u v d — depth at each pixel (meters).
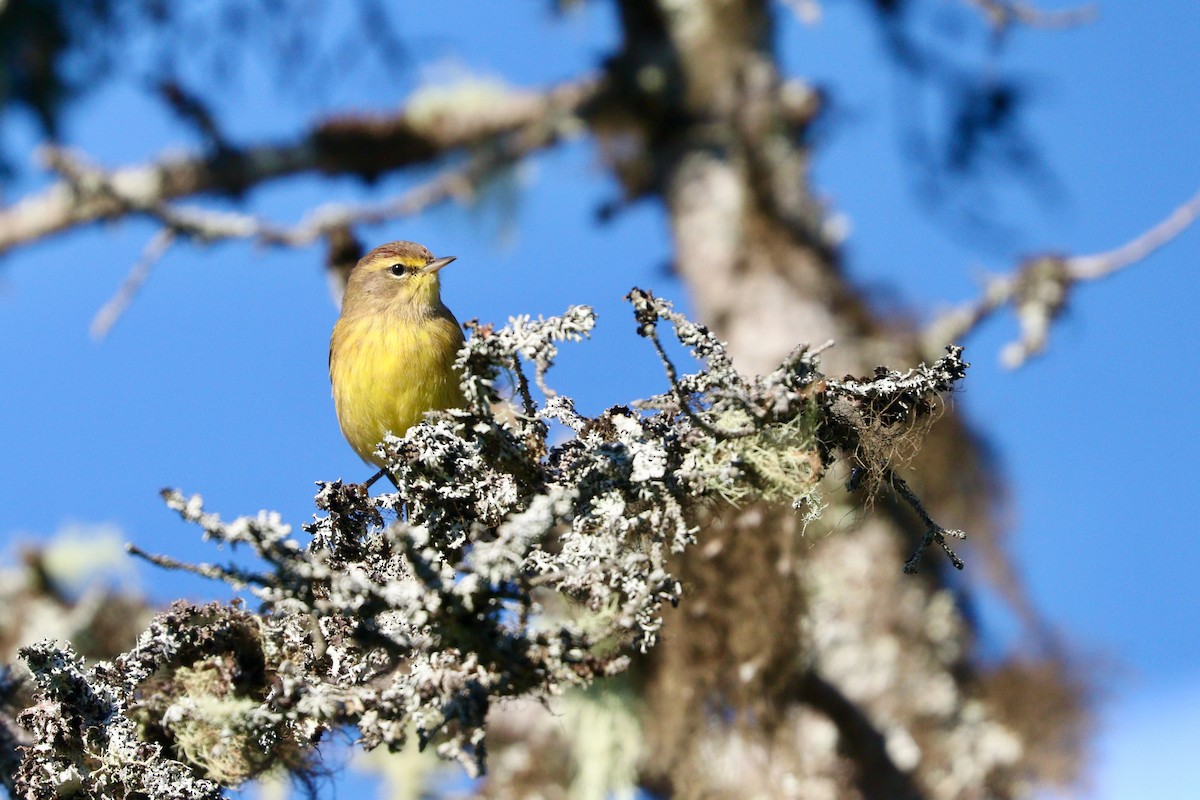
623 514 5.72
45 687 5.93
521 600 5.16
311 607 5.12
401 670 6.24
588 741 10.63
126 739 5.90
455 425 6.16
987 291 13.09
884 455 5.88
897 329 12.99
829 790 10.34
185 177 14.16
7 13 13.25
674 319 5.72
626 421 5.84
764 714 10.42
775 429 5.76
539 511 5.13
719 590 10.43
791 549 10.44
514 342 5.97
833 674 10.82
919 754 10.97
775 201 13.30
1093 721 11.88
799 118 13.65
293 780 5.84
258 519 5.05
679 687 10.46
